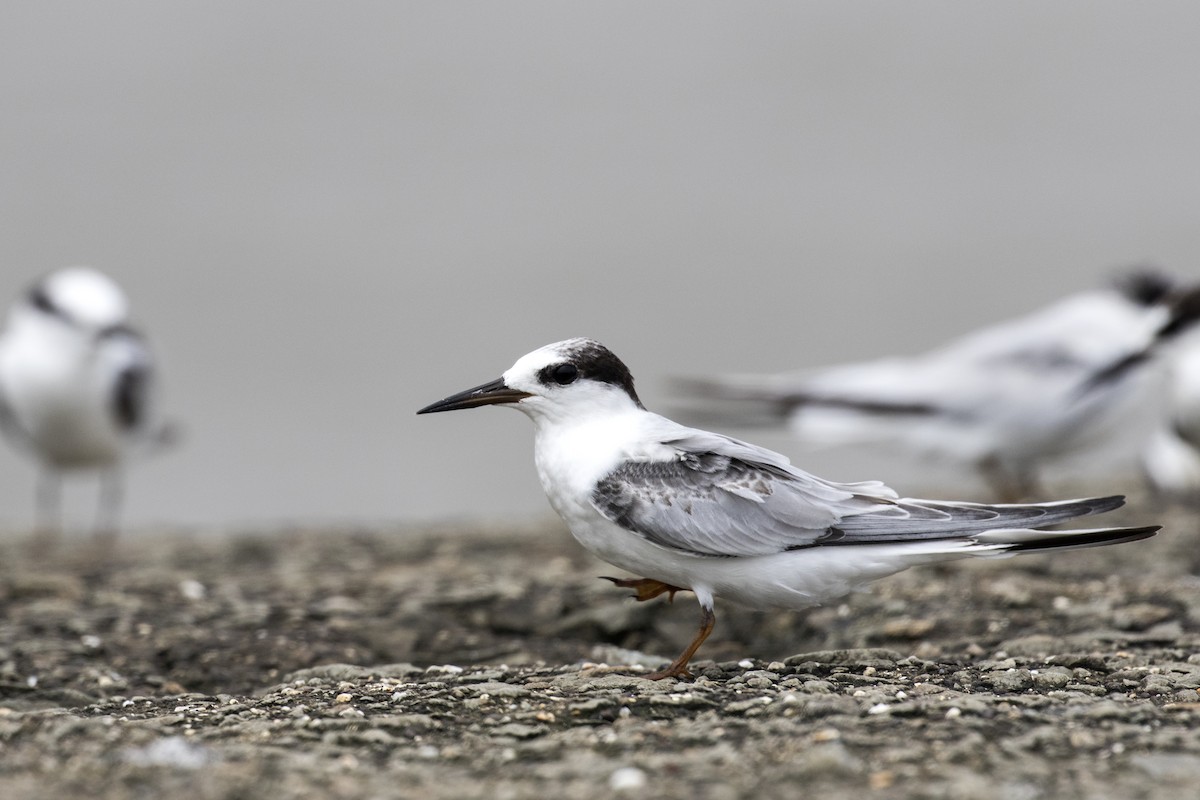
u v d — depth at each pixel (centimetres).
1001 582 939
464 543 1221
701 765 566
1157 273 1398
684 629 903
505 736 614
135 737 614
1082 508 696
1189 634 802
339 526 1414
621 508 711
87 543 1388
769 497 706
